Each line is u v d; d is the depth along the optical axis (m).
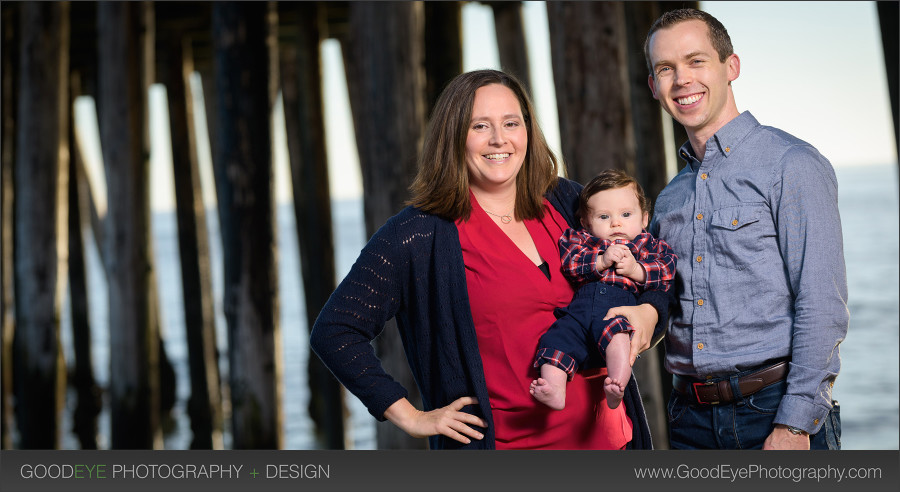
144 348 8.00
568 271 2.69
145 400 8.02
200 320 10.89
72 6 9.57
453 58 8.19
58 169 8.10
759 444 2.50
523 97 2.68
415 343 2.66
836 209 2.44
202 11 10.12
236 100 6.65
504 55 8.77
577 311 2.61
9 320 8.88
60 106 8.09
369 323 2.60
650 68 2.74
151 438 8.06
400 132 5.89
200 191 11.32
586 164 4.47
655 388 4.84
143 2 7.92
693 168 2.73
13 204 9.91
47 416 8.09
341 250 42.09
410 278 2.61
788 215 2.45
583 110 4.47
